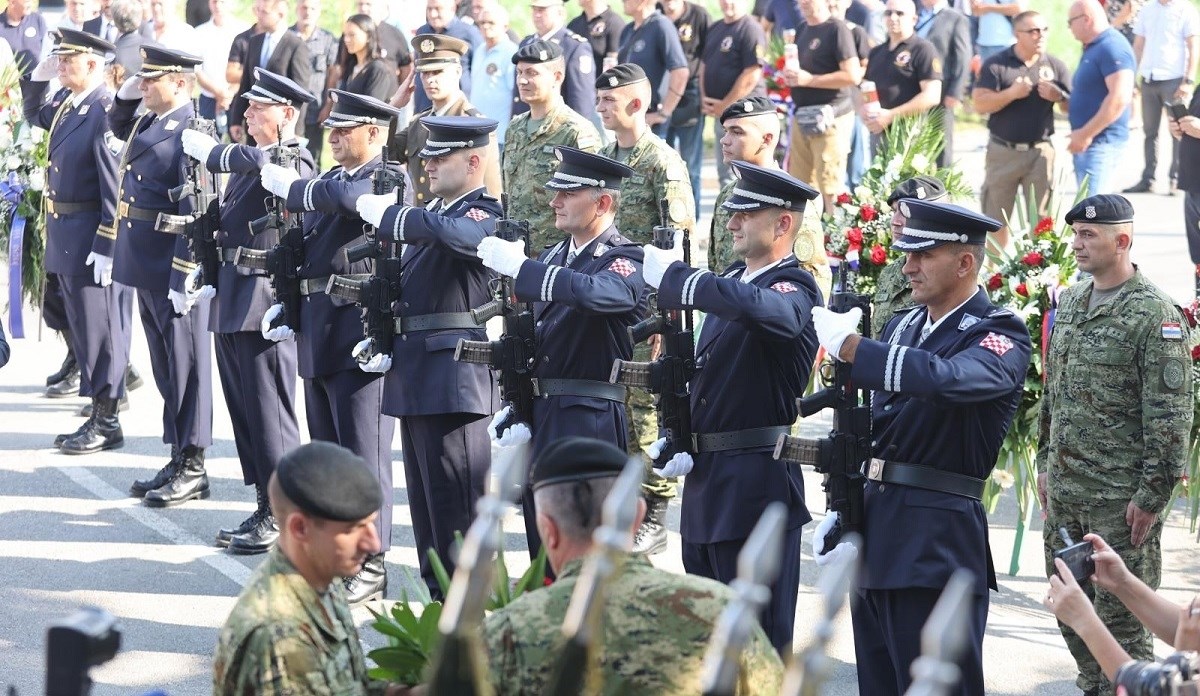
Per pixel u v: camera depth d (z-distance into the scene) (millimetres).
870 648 10609
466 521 13766
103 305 19016
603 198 12594
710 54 27391
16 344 24453
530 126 17688
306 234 14891
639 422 15352
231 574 15102
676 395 11445
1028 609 14125
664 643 6402
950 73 26234
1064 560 8367
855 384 9898
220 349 16391
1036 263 14602
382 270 13562
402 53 27406
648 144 16391
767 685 6547
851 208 16578
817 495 17422
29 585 14680
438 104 19203
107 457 19062
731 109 15180
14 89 22734
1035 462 14242
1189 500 15875
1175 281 25609
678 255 11695
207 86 29250
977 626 9953
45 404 21406
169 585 14758
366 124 14547
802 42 25891
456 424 13602
